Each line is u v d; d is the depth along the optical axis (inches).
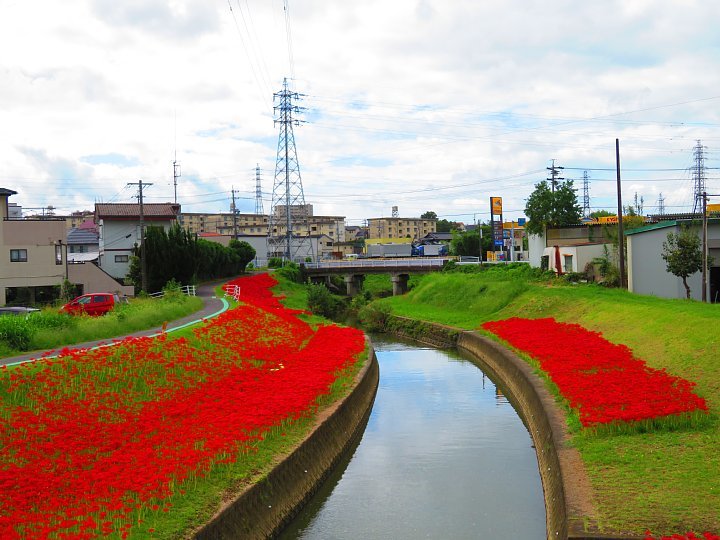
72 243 2795.3
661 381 665.0
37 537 337.1
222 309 1535.4
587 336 1063.6
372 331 2001.7
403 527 526.3
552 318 1374.3
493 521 534.0
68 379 634.8
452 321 1779.0
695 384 675.4
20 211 2753.4
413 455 721.0
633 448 528.1
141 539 365.1
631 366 776.3
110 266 2476.6
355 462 700.7
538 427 727.1
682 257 1270.9
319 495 595.8
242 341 1023.6
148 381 691.4
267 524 472.4
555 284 1859.0
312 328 1523.1
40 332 900.6
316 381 767.1
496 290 1909.4
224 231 5757.9
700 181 2659.9
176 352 817.5
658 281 1444.4
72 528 362.9
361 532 518.9
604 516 398.6
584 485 455.2
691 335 831.7
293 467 549.3
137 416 581.6
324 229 6107.3
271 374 838.5
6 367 607.5
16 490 398.3
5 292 1706.4
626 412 577.6
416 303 2299.5
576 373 777.6
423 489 613.0
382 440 786.2
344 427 741.3
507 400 989.2
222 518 412.5
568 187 2236.7
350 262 3125.0
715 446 512.4
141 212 1883.6
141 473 426.3
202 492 442.9
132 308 1285.7
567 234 2196.1
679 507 404.5
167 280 2006.6
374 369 1115.3
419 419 885.8
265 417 575.2
